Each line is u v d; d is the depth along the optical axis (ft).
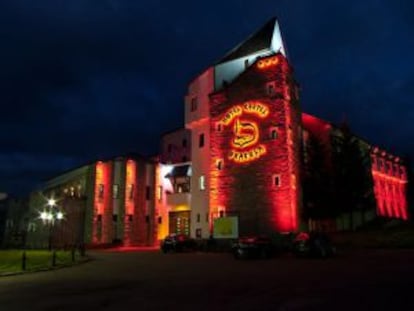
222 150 155.74
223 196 151.33
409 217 224.74
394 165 224.12
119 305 38.96
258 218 140.67
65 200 181.47
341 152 156.46
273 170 141.08
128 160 176.14
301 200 144.05
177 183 182.50
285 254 113.29
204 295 43.73
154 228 178.50
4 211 284.20
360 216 172.14
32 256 112.88
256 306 36.63
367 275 57.67
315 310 34.06
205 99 169.89
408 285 46.75
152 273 69.26
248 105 151.94
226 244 143.13
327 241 100.73
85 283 57.16
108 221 170.40
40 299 43.75
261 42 163.43
